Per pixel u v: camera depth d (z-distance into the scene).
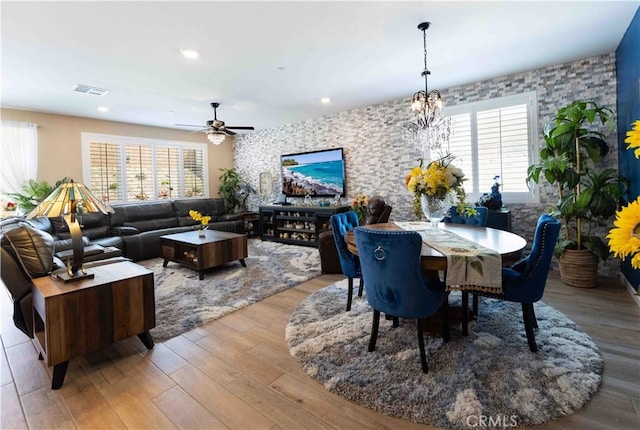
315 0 2.30
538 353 2.07
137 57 3.18
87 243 4.46
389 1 2.35
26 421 1.62
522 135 4.03
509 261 2.01
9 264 2.19
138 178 6.40
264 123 6.61
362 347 2.23
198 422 1.60
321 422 1.58
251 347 2.31
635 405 1.61
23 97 4.39
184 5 2.31
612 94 3.46
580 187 3.47
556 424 1.51
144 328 2.27
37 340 2.14
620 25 2.82
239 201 7.66
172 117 5.82
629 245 0.72
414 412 1.60
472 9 2.50
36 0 2.18
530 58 3.53
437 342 2.26
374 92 4.62
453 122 4.49
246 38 2.85
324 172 6.08
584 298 3.01
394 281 1.94
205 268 3.98
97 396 1.81
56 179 5.38
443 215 2.67
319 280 3.88
